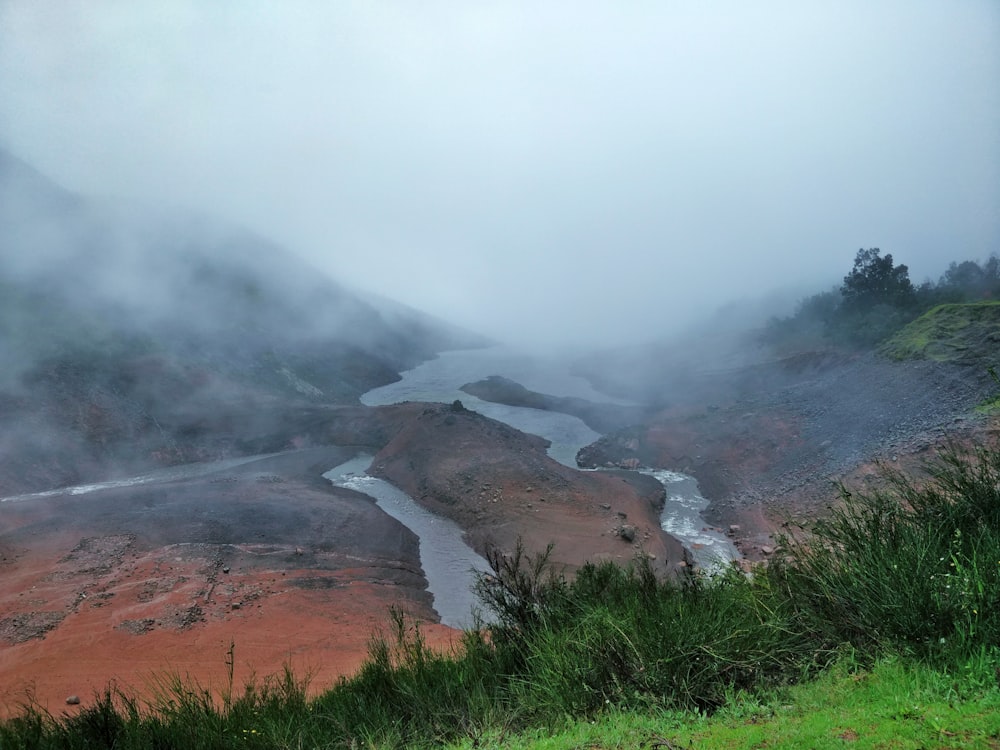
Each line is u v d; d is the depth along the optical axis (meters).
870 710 3.94
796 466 28.42
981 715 3.48
